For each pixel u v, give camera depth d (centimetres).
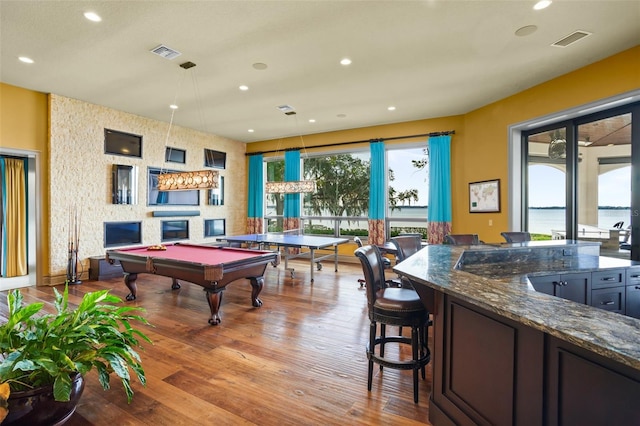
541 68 419
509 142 524
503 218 539
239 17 310
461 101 548
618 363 98
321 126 722
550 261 310
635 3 287
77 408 207
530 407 130
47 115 520
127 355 200
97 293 208
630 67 366
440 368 188
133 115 630
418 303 216
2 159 596
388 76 445
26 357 173
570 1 285
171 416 200
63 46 366
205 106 578
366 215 754
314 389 230
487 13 303
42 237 517
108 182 592
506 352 142
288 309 407
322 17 310
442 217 630
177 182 481
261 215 873
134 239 631
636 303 291
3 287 512
